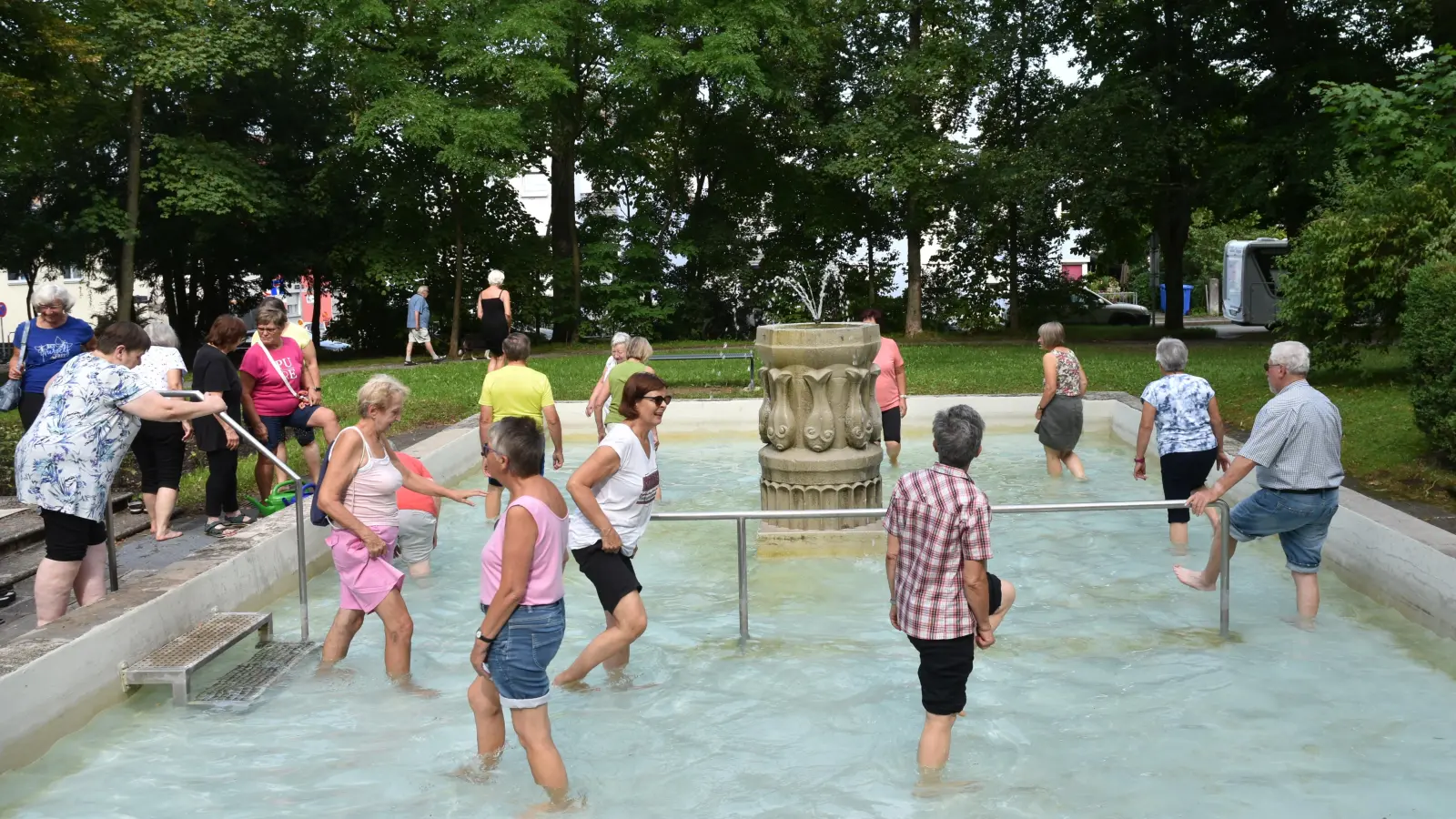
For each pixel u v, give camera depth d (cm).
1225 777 457
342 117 3017
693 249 3316
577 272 3125
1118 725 514
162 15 2511
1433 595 634
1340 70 2461
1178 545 829
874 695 560
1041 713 531
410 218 2986
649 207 3462
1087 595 727
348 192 3059
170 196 2858
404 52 2769
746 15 2794
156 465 827
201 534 809
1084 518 952
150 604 591
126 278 2633
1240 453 618
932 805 439
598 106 3056
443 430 1328
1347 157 1694
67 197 2916
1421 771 459
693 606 726
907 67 2869
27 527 793
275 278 3098
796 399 868
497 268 3083
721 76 2716
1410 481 885
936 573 453
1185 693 551
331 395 1684
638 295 3219
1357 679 566
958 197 3020
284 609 734
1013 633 651
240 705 552
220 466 803
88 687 532
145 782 471
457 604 735
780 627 676
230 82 2852
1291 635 638
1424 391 931
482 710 484
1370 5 2352
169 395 670
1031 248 3372
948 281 3506
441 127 2525
